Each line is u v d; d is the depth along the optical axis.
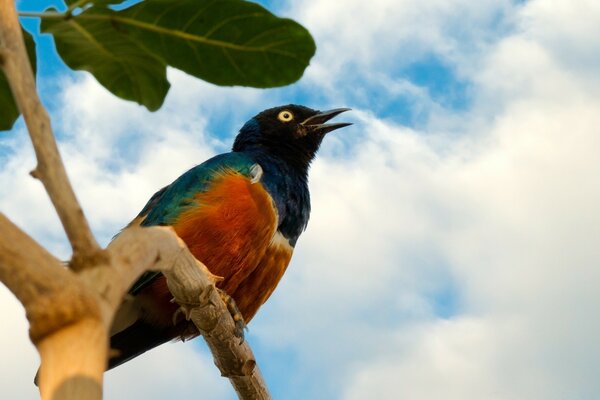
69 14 5.11
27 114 3.56
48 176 3.45
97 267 3.36
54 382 3.03
